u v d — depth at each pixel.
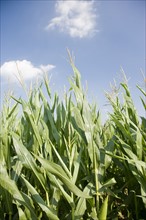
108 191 1.97
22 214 1.78
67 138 2.25
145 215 2.10
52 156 2.33
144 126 2.58
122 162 2.33
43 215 2.05
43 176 2.07
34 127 2.20
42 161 1.75
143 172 1.92
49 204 1.96
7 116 2.83
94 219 1.80
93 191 1.93
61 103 2.55
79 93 2.24
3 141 2.13
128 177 2.26
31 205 1.82
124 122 2.34
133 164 1.99
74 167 1.98
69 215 1.94
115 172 2.70
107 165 2.10
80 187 2.21
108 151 2.22
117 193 2.26
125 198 2.13
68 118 2.26
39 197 1.77
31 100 2.72
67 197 1.78
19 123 3.10
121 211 2.37
